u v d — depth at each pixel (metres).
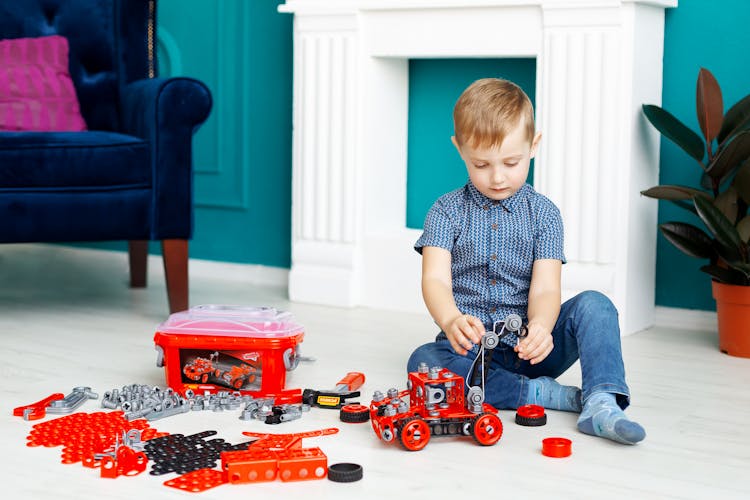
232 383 1.73
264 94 3.05
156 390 1.69
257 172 3.09
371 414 1.49
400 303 2.65
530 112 1.54
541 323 1.52
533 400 1.63
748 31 2.36
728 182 2.39
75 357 2.04
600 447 1.45
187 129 2.39
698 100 2.19
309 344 2.20
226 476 1.29
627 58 2.29
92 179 2.35
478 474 1.32
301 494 1.24
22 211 2.31
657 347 2.23
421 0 2.52
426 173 2.80
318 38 2.70
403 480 1.30
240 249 3.15
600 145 2.32
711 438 1.51
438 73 2.74
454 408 1.46
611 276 2.33
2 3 2.78
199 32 3.15
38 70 2.70
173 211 2.41
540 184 2.41
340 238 2.71
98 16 2.80
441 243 1.66
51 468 1.34
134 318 2.48
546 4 2.35
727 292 2.12
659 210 2.49
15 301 2.70
